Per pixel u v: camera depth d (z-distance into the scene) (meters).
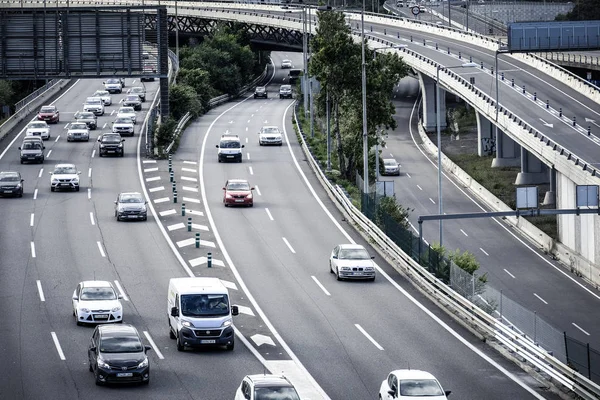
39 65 158.25
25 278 131.75
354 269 132.88
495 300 114.69
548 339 99.56
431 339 107.25
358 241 156.62
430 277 127.69
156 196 185.00
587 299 172.50
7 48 156.50
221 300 103.19
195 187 193.50
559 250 197.38
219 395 87.88
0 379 92.25
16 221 163.25
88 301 111.62
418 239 135.38
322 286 130.50
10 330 109.06
